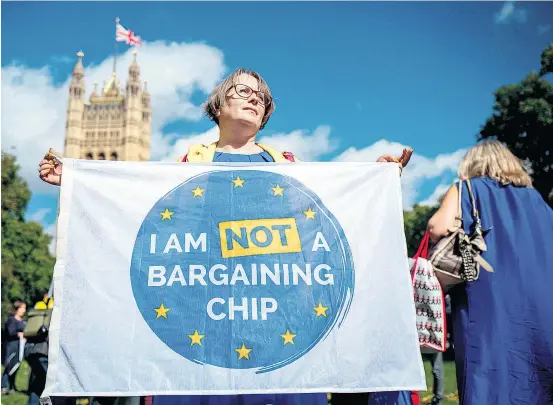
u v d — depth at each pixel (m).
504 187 3.31
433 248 3.29
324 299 3.04
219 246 3.09
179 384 2.88
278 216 3.16
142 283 3.03
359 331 3.01
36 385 6.51
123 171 3.22
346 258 3.12
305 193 3.22
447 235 3.26
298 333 2.97
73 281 3.04
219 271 3.05
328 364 2.95
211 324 2.97
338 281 3.07
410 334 3.03
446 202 3.34
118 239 3.10
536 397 2.95
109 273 3.05
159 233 3.12
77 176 3.20
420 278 3.25
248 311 2.99
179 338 2.95
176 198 3.18
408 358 2.99
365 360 2.97
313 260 3.10
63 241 3.10
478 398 2.94
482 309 3.08
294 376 2.91
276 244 3.11
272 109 3.68
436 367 6.46
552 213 3.27
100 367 2.91
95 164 3.22
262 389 2.89
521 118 29.03
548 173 28.52
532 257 3.12
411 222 47.84
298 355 2.94
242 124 3.46
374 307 3.06
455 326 3.18
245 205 3.18
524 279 3.08
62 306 3.00
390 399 3.20
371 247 3.16
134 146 118.25
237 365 2.91
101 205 3.15
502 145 3.46
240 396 2.97
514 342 3.00
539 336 3.00
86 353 2.94
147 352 2.93
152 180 3.21
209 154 3.45
